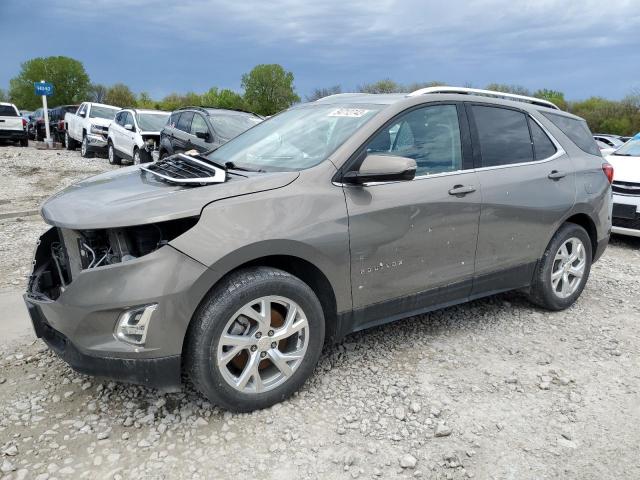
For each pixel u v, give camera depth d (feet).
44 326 10.57
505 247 14.01
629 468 9.18
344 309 11.35
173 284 9.24
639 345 13.91
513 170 14.12
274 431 9.89
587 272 16.42
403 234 11.80
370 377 11.91
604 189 16.55
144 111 52.16
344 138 11.73
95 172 47.60
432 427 10.16
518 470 9.07
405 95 13.15
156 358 9.36
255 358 10.19
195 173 11.00
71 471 8.76
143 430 9.88
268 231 9.97
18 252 20.80
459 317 15.38
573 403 11.07
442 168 12.83
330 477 8.79
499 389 11.54
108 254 9.94
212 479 8.68
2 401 10.73
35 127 95.35
